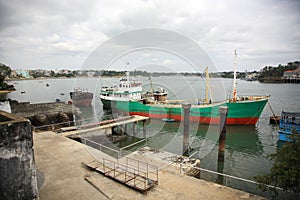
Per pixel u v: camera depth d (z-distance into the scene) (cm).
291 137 726
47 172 917
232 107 2538
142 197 725
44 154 1135
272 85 10231
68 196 732
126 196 728
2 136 471
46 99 5928
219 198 741
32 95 7050
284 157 693
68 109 3062
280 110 3769
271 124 2866
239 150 1944
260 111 2644
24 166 514
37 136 1494
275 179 707
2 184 480
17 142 497
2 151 473
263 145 2084
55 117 2858
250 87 8756
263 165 1582
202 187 819
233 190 793
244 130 2598
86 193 752
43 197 723
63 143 1330
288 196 1062
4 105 1001
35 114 2791
